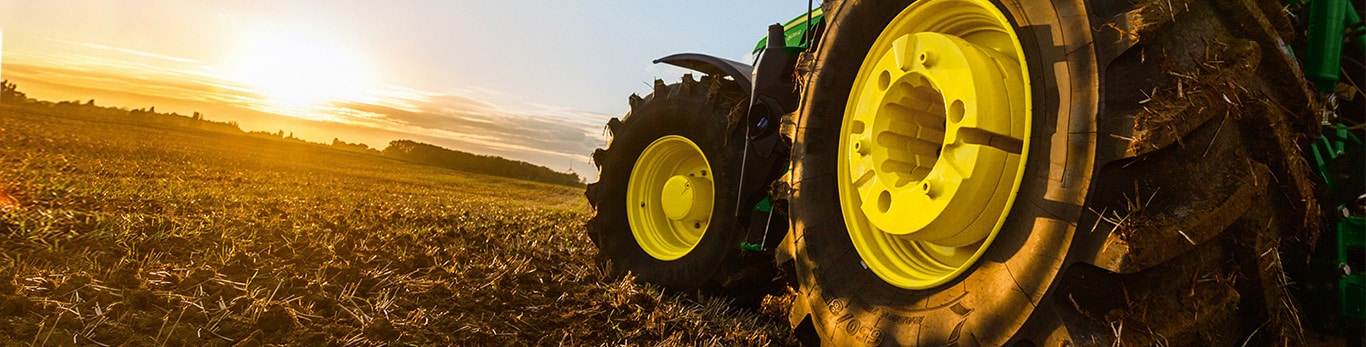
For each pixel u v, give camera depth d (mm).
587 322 3332
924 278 2465
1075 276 1901
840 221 2828
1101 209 1871
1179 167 1819
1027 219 2068
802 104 3121
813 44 3354
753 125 3705
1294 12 2295
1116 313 1841
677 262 4285
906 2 2707
